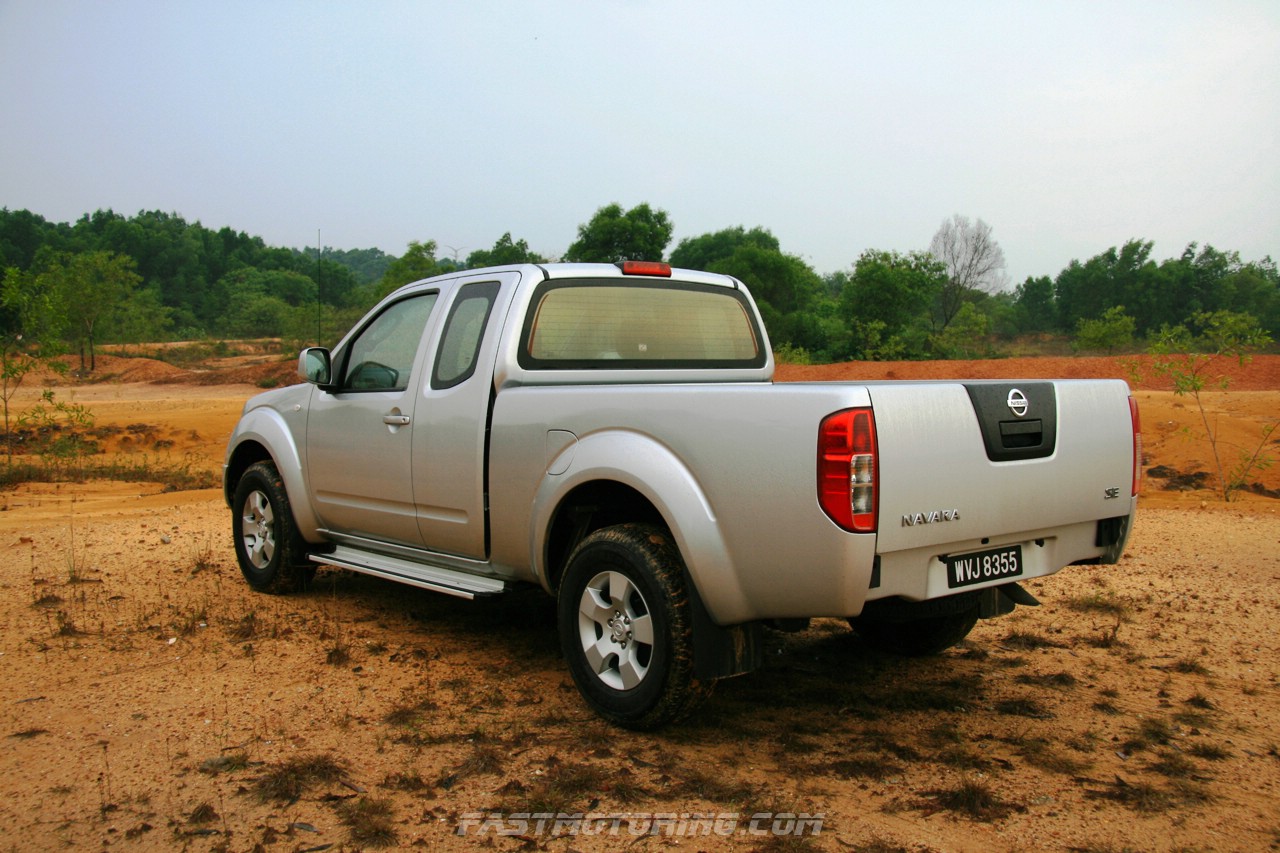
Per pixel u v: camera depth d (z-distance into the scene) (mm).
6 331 14664
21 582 6441
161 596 6062
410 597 6086
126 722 3865
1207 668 4660
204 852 2824
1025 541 3740
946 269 60656
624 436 3793
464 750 3584
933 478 3312
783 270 63375
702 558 3453
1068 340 71562
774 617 3422
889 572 3271
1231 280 79375
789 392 3279
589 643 3924
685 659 3537
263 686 4320
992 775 3408
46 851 2826
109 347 57531
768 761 3520
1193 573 6719
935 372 30969
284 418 5883
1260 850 2869
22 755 3525
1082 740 3748
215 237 167500
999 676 4586
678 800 3180
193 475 14609
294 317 59812
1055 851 2855
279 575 5930
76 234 164750
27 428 19031
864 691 4367
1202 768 3477
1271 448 13719
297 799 3162
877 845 2879
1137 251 83875
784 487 3262
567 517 4203
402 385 5020
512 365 4375
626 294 4848
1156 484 12555
